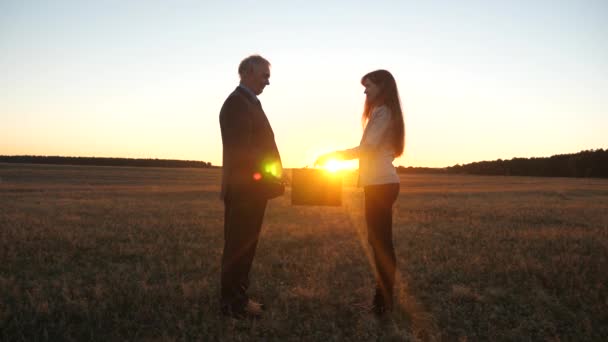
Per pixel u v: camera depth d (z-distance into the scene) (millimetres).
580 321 3402
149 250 5781
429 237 7152
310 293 3912
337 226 8430
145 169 72812
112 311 3500
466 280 4555
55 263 5113
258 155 3260
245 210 3283
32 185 27766
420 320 3439
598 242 6629
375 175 3275
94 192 20531
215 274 4668
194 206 12586
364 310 3596
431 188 33000
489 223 9227
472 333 3207
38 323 3256
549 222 9688
